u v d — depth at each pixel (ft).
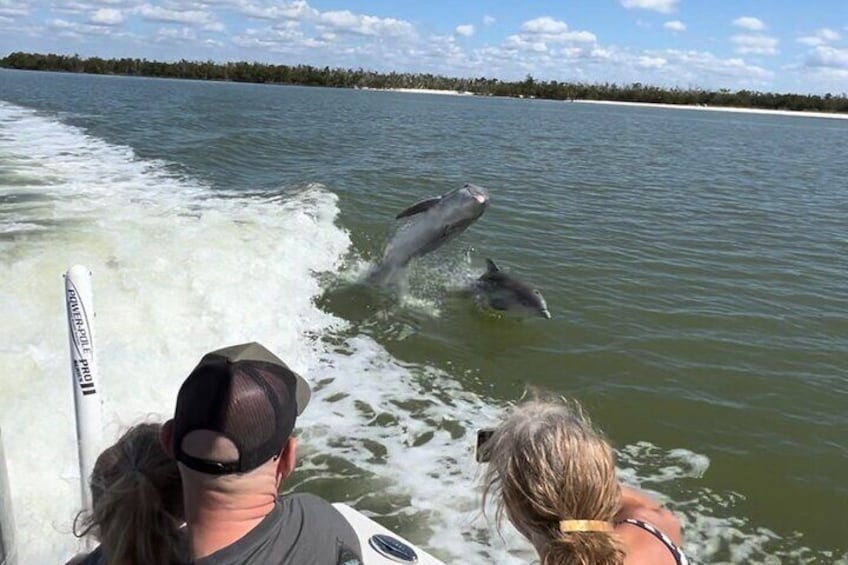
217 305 28.32
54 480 16.53
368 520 12.28
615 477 7.36
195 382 6.67
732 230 56.95
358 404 23.91
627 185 79.10
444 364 27.91
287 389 6.89
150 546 7.17
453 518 18.19
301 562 6.87
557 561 6.80
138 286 27.84
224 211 45.19
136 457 7.34
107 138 81.87
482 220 53.26
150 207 43.57
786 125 301.02
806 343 32.76
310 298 33.09
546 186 73.41
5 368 19.52
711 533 19.24
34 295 24.71
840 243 54.65
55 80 258.16
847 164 129.70
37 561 14.39
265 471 6.70
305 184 59.36
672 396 26.73
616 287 39.01
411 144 107.45
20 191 44.34
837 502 20.95
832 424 25.45
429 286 36.52
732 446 23.58
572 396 26.18
